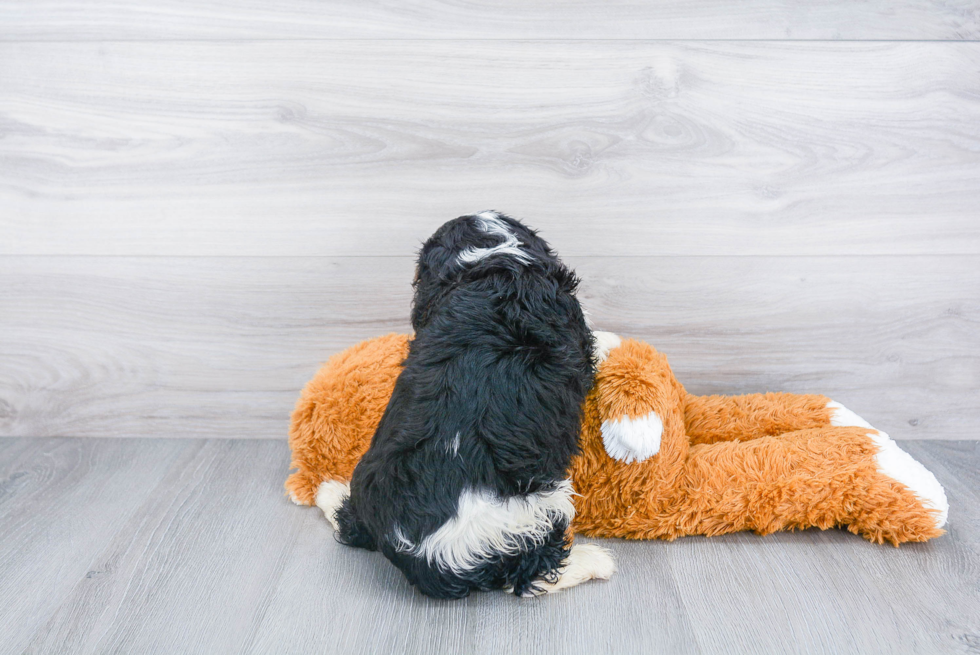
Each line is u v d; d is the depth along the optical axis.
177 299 1.63
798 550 1.26
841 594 1.15
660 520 1.28
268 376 1.67
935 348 1.63
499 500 1.06
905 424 1.68
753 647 1.04
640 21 1.47
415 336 1.23
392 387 1.37
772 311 1.61
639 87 1.50
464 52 1.49
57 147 1.55
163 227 1.59
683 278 1.60
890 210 1.55
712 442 1.48
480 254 1.20
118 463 1.59
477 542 1.07
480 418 1.07
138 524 1.36
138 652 1.04
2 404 1.69
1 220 1.59
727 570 1.21
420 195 1.56
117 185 1.57
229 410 1.70
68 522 1.36
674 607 1.12
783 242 1.57
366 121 1.53
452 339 1.11
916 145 1.52
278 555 1.26
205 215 1.58
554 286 1.17
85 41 1.50
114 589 1.17
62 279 1.62
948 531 1.32
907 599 1.14
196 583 1.19
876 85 1.49
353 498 1.19
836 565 1.22
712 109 1.51
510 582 1.12
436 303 1.18
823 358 1.64
